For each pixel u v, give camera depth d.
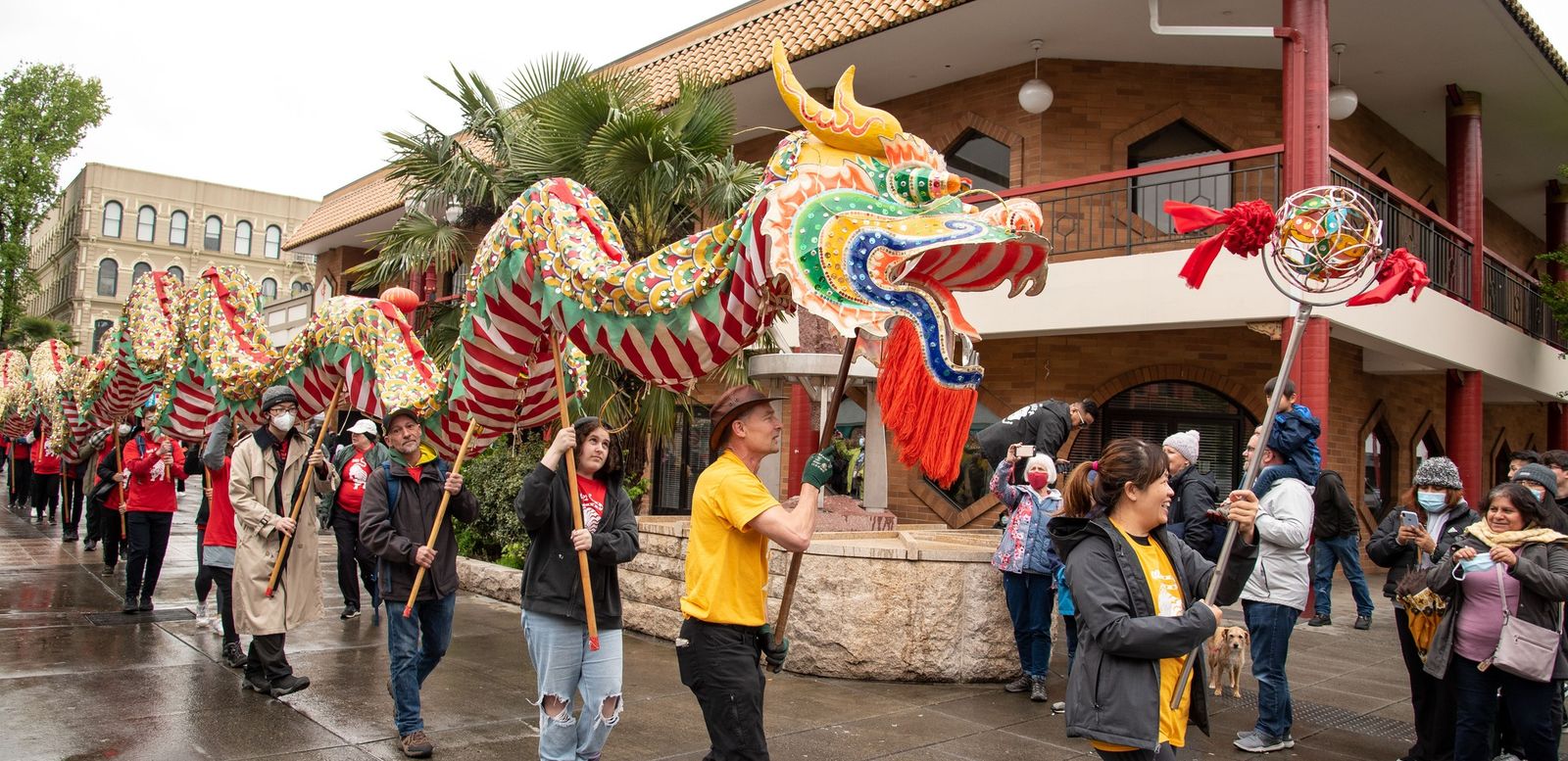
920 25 12.74
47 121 40.03
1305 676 7.72
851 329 3.59
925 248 3.70
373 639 8.11
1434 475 5.75
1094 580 3.28
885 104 15.78
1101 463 3.48
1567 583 4.57
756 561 3.90
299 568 6.27
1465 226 14.72
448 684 6.65
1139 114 13.93
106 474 11.00
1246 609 5.77
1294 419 5.56
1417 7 12.12
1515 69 13.98
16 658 6.93
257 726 5.54
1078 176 13.83
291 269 61.75
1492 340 14.71
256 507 6.07
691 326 4.14
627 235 11.85
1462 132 14.85
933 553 7.02
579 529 4.33
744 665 3.79
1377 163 15.98
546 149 11.88
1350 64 13.90
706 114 11.82
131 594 8.70
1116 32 12.94
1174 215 3.68
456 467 5.41
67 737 5.23
